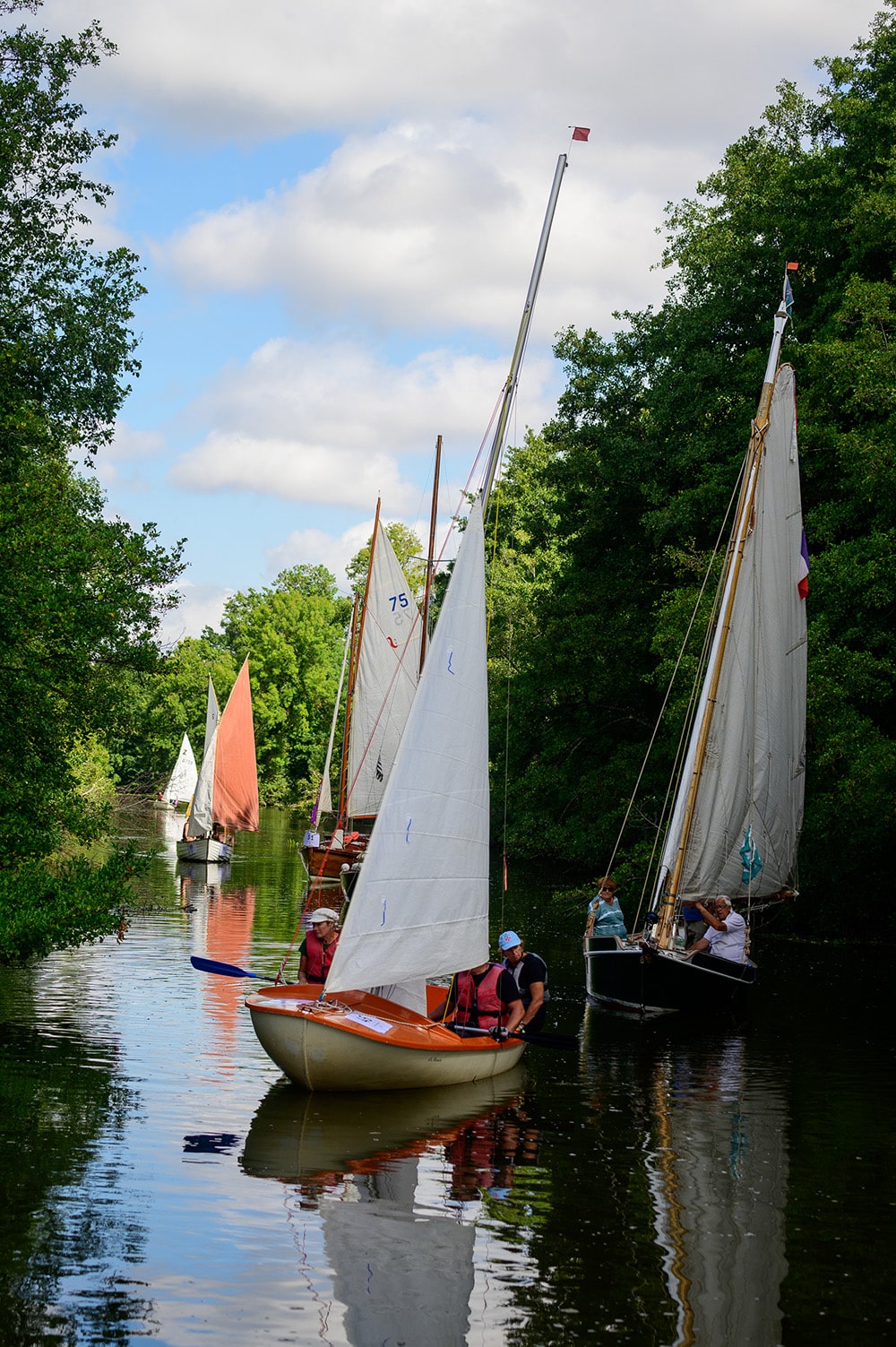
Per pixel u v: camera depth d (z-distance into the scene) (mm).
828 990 21109
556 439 40188
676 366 36750
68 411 25062
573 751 40281
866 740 24188
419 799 14000
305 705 107812
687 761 21203
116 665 19188
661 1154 11094
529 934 27594
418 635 41812
